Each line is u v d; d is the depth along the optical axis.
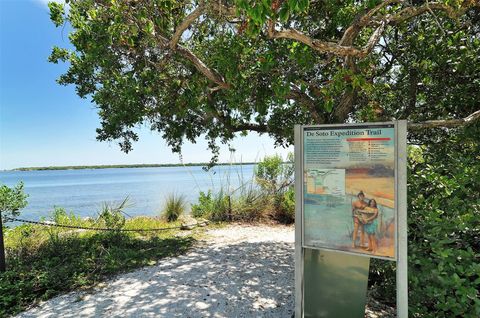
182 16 4.34
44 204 18.23
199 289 3.87
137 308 3.39
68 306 3.52
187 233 7.29
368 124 2.55
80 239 5.99
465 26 4.22
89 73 5.66
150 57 4.85
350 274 2.79
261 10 2.29
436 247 2.60
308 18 4.59
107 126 6.11
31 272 4.43
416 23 4.62
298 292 2.95
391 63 4.87
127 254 5.27
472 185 3.09
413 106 4.68
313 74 4.57
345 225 2.67
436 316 2.62
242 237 6.90
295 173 2.91
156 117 6.41
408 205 3.09
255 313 3.26
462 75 4.37
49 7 4.88
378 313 3.23
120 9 3.53
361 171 2.59
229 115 5.97
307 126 2.83
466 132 3.82
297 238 2.92
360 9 3.69
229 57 3.93
